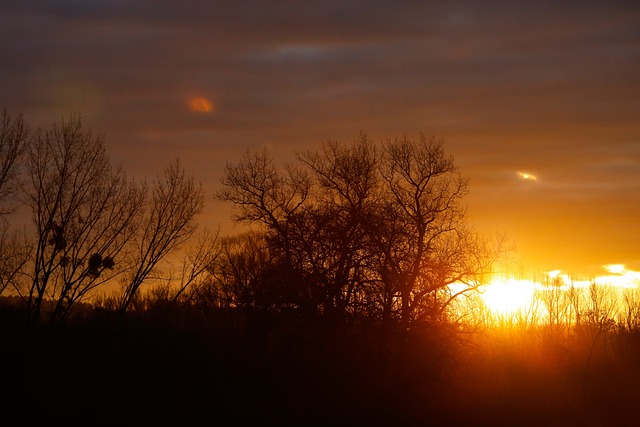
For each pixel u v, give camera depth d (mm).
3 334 39719
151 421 34781
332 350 37562
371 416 36406
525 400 43750
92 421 34188
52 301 44125
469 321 40375
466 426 39125
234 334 42156
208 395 37500
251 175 44688
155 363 39969
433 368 38812
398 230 39000
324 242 39062
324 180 43656
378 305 37656
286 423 35625
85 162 44719
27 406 34438
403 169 42250
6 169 42812
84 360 39469
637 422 43781
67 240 43156
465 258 39438
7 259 42188
